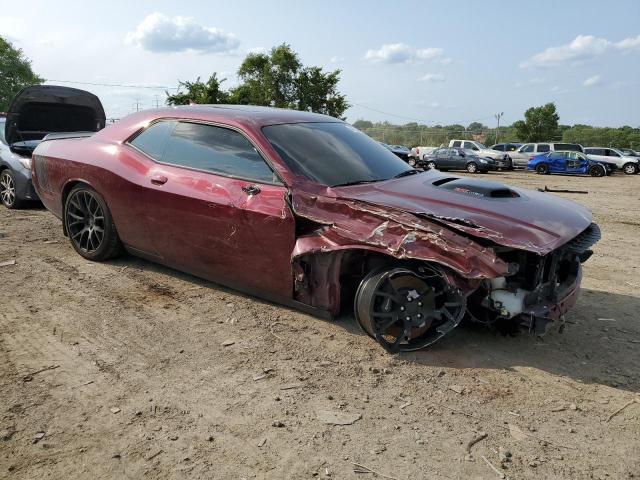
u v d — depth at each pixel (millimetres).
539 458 2527
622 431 2770
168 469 2375
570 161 27609
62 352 3449
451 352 3598
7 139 8422
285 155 3939
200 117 4477
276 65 37875
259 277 3990
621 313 4516
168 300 4359
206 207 4074
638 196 15695
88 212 5199
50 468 2357
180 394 2992
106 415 2771
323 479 2338
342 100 38812
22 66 57344
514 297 3363
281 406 2898
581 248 3584
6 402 2855
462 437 2674
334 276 3648
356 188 3814
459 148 30203
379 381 3188
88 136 5457
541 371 3391
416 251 3176
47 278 4805
